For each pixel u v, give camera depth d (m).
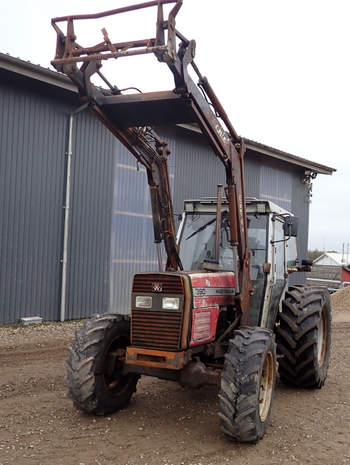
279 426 4.98
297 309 6.21
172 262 5.74
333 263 41.75
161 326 4.72
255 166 17.72
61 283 11.41
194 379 4.67
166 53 4.00
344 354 8.94
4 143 10.30
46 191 11.10
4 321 10.38
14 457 3.98
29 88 10.73
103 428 4.71
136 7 4.16
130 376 5.36
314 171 20.44
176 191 14.44
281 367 6.37
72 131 11.56
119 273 12.78
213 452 4.25
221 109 5.09
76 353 4.85
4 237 10.32
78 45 4.52
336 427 5.02
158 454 4.16
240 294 5.25
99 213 12.25
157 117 4.96
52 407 5.28
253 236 6.07
